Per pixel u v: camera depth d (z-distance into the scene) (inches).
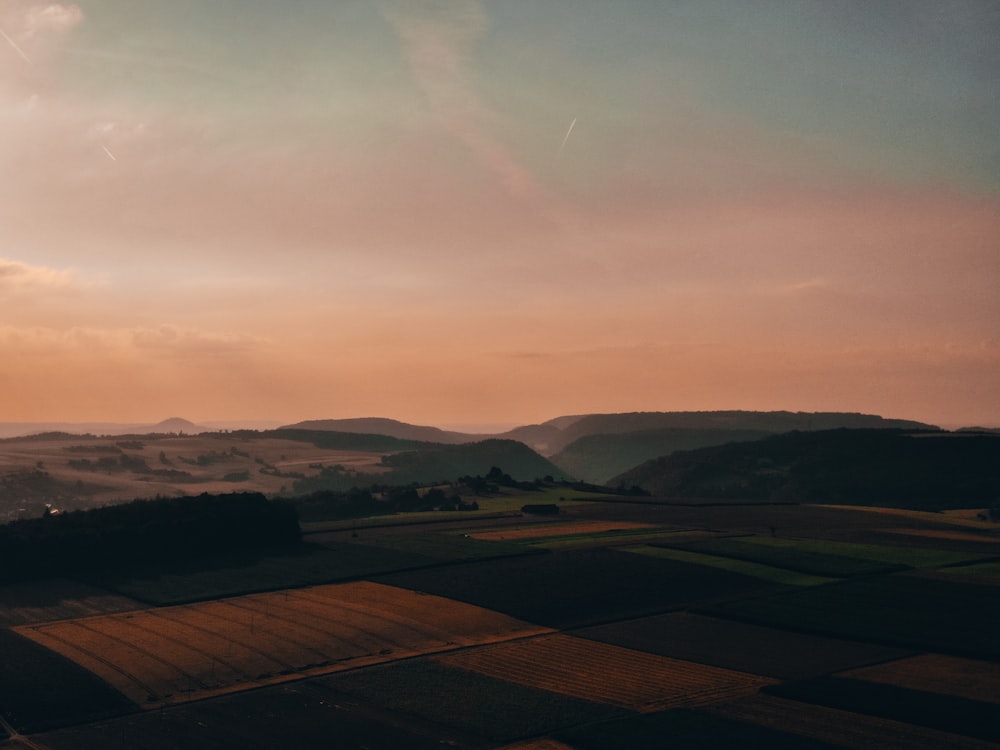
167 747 2393.0
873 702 2625.5
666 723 2485.2
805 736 2373.3
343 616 3759.8
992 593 4124.0
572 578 4468.5
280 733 2484.0
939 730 2413.9
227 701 2753.4
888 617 3668.8
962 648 3201.3
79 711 2677.2
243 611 3858.3
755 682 2876.5
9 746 2423.7
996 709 2568.9
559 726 2501.2
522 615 3764.8
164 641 3400.6
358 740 2425.0
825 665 3053.6
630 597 4084.6
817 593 4138.8
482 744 2388.0
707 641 3378.4
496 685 2869.1
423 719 2573.8
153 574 4650.6
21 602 4089.6
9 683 2913.4
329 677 2974.9
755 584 4357.8
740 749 2290.8
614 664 3090.6
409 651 3272.6
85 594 4237.2
